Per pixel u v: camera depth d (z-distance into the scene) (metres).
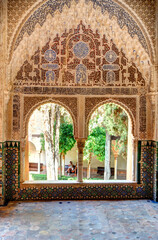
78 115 5.79
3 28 5.18
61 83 5.74
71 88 5.76
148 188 5.87
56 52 5.71
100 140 13.51
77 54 5.74
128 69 5.79
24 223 4.48
